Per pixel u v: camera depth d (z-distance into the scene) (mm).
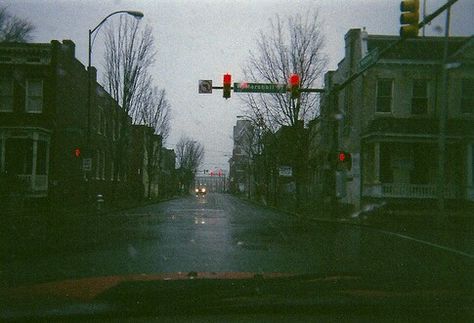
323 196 35594
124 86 34781
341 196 27047
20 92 31406
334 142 23906
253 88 20141
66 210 28234
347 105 33438
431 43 31438
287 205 41688
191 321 4309
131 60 34938
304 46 31328
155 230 18531
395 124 28625
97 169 40125
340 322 4266
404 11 12516
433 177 29766
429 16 12586
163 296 4586
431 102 29875
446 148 29750
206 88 19938
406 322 4285
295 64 31203
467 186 28812
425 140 28391
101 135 41125
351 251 13242
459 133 28281
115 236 16312
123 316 4348
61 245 13688
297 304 4480
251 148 53719
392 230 20141
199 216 27109
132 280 5371
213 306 4414
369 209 28672
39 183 30219
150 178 51562
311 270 9797
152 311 4344
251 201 56812
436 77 29875
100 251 12695
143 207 38469
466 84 29781
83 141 37031
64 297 4816
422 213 27094
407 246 14680
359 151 30781
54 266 10367
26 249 12477
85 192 37219
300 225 22062
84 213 26812
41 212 25828
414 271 9781
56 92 31594
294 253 12602
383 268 10219
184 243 14477
